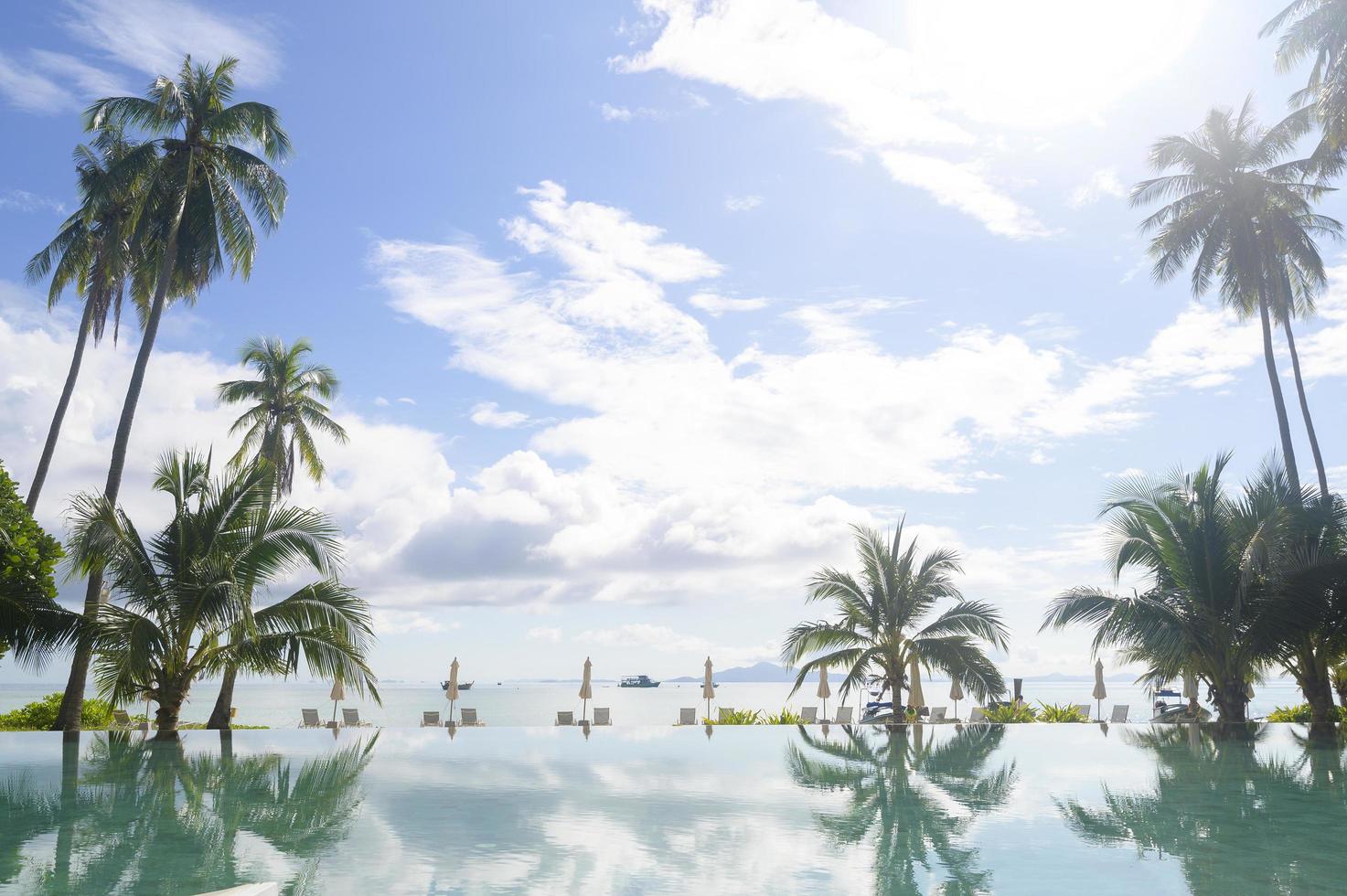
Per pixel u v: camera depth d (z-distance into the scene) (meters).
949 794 9.76
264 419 29.39
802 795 9.59
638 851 6.62
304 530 17.98
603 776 11.34
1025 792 9.88
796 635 23.80
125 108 22.25
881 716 24.33
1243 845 6.84
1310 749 14.73
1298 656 18.42
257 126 23.09
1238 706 18.17
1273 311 29.03
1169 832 7.38
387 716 64.69
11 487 16.70
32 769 11.76
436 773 11.62
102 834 7.11
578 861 6.27
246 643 17.58
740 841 7.02
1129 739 17.39
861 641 23.61
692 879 5.80
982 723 23.31
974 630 22.97
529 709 88.25
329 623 17.94
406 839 6.99
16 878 5.61
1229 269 28.89
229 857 6.28
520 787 10.20
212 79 23.28
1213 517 18.23
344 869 5.96
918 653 23.20
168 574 17.50
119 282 25.91
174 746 15.61
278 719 64.31
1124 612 18.22
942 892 5.47
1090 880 5.77
